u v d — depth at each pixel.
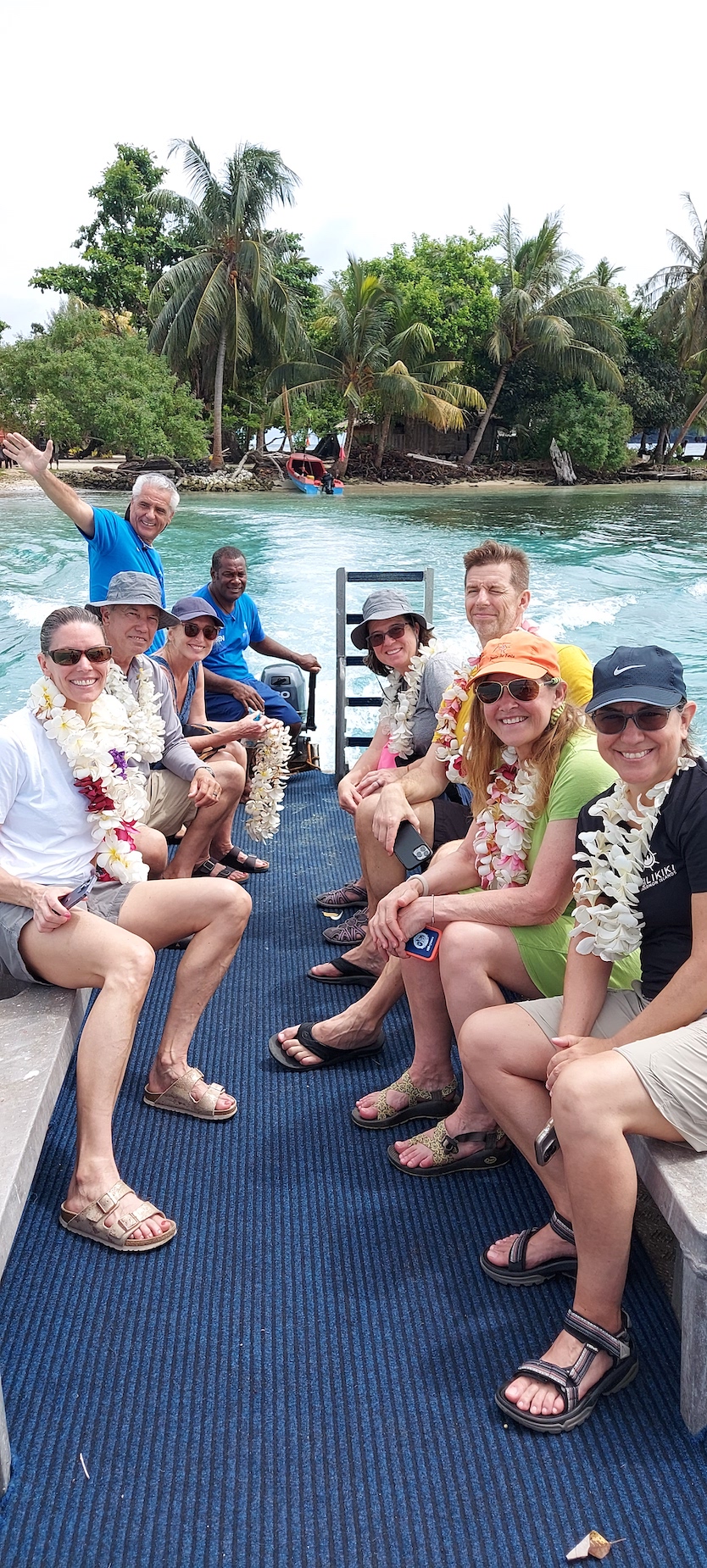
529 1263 2.27
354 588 13.18
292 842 5.06
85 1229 2.40
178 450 31.66
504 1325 2.17
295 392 35.28
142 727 3.53
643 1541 1.71
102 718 2.57
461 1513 1.76
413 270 36.88
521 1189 2.61
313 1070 3.15
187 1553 1.69
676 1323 2.16
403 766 3.74
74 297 35.88
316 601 12.33
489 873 2.60
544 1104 2.20
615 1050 1.90
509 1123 2.22
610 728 1.94
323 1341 2.13
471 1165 2.66
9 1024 2.31
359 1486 1.81
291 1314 2.20
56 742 2.50
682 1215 1.75
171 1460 1.86
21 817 2.50
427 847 3.02
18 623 11.41
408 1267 2.34
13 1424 1.92
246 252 33.31
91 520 4.68
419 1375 2.04
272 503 27.48
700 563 16.92
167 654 4.34
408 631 3.75
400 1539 1.72
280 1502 1.78
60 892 2.38
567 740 2.46
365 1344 2.12
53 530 19.95
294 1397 1.99
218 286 33.12
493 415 40.88
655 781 1.99
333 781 6.05
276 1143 2.79
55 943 2.40
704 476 42.69
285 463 35.81
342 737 5.64
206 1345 2.12
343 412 36.88
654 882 2.02
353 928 3.94
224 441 37.91
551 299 38.38
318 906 4.29
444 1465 1.85
